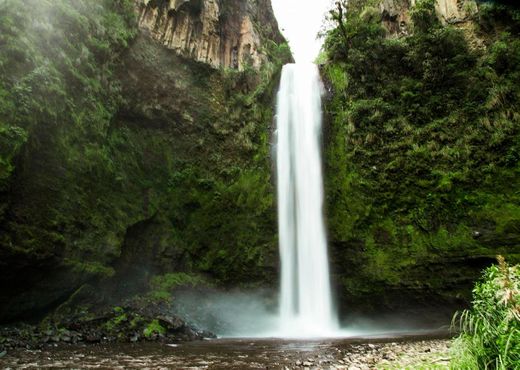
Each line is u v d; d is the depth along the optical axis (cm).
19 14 1124
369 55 1905
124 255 1472
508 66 1636
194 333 1307
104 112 1439
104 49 1466
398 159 1669
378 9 2219
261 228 1777
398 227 1602
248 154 1911
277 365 721
